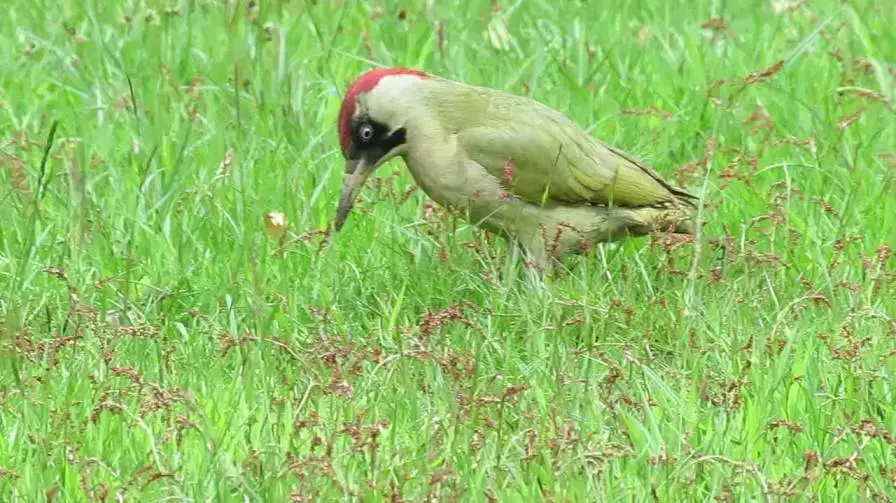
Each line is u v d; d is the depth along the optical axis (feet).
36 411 32.94
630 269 39.06
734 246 39.86
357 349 35.29
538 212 40.06
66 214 42.27
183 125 47.39
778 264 39.32
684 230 40.93
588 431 32.76
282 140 46.98
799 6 55.88
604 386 34.32
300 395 33.35
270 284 39.29
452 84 40.27
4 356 34.91
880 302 37.99
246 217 41.70
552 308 36.65
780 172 45.55
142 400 33.06
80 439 31.99
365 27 54.85
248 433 32.35
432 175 40.04
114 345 35.81
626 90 50.31
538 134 39.75
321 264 40.01
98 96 49.52
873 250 41.60
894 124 48.03
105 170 45.16
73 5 55.57
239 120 46.80
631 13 56.75
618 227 40.86
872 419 33.14
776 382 34.24
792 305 36.52
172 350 35.63
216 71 50.60
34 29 54.34
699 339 36.40
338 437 31.71
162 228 41.78
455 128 39.78
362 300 39.19
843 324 35.99
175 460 31.35
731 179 44.19
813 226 41.78
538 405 33.65
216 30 52.75
